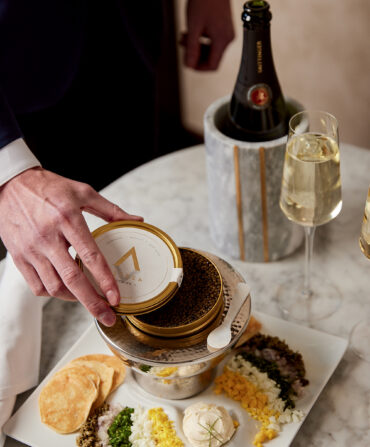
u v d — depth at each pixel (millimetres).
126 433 863
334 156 886
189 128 2436
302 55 1934
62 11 1195
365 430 873
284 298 1030
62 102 1367
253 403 879
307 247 990
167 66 2232
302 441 868
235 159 981
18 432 877
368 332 971
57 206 882
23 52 1193
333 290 1036
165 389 892
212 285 848
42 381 931
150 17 1318
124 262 846
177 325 815
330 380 926
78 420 877
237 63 2082
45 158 1441
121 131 1488
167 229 1141
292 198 916
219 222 1065
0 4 1144
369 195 838
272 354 934
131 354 817
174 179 1237
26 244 889
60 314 1026
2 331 937
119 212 910
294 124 921
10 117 965
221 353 818
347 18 1765
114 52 1350
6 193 934
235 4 1930
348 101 1954
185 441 853
